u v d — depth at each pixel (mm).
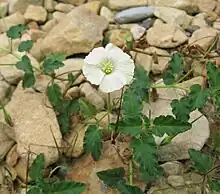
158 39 438
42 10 480
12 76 418
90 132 353
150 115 367
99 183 358
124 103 338
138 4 475
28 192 321
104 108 399
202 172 344
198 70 418
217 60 423
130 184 343
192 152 345
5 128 385
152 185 362
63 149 375
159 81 411
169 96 400
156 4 477
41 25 479
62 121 387
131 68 331
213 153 378
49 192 319
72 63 424
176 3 472
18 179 371
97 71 329
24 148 367
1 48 438
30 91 405
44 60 413
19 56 435
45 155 363
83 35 433
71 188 320
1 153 377
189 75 419
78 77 414
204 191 354
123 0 476
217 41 438
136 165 363
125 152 368
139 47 438
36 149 365
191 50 428
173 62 381
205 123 383
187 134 375
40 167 337
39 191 319
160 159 370
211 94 344
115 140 374
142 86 371
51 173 363
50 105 393
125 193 323
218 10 481
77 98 406
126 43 429
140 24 466
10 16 476
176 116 353
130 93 342
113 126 346
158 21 461
